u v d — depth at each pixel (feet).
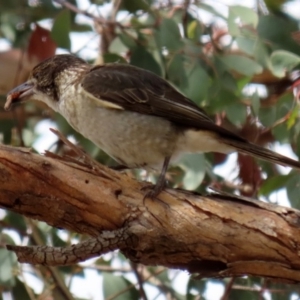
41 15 43.14
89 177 26.81
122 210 26.71
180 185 38.32
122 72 33.50
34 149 40.83
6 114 42.78
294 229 26.12
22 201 26.73
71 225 27.20
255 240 26.22
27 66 43.62
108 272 39.24
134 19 40.11
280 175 35.12
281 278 26.55
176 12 39.81
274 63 36.45
